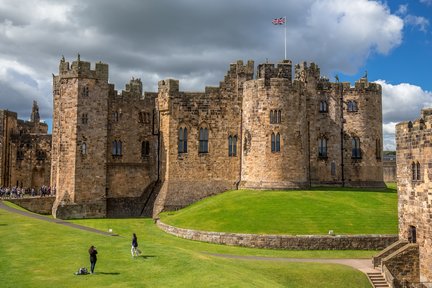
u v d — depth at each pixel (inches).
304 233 1801.2
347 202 2176.4
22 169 3361.2
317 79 2859.3
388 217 1955.0
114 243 1577.3
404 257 1517.0
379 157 2891.2
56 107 2942.9
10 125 3388.3
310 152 2787.9
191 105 2728.8
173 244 1817.2
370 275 1449.3
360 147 2842.0
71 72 2630.4
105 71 2696.9
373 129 2874.0
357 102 2859.3
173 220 2177.7
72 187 2568.9
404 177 1638.8
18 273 1174.3
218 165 2716.5
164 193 2647.6
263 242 1786.4
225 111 2738.7
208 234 1884.8
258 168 2481.5
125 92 2812.5
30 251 1405.0
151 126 2871.6
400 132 1665.8
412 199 1583.4
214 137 2726.4
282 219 1934.1
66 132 2618.1
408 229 1608.0
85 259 1334.9
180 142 2714.1
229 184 2699.3
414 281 1517.0
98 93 2667.3
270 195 2289.6
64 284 1101.7
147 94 2876.5
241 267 1432.1
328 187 2719.0
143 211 2719.0
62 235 1674.5
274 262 1539.1
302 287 1339.8
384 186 2874.0
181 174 2694.4
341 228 1835.6
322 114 2829.7
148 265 1290.6
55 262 1291.8
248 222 1935.3
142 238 1931.6
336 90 2849.4
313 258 1625.2
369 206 2116.1
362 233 1793.8
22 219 1998.0
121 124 2785.4
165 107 2716.5
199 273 1215.6
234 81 2748.5
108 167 2721.5
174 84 2723.9
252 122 2522.1
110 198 2711.6
